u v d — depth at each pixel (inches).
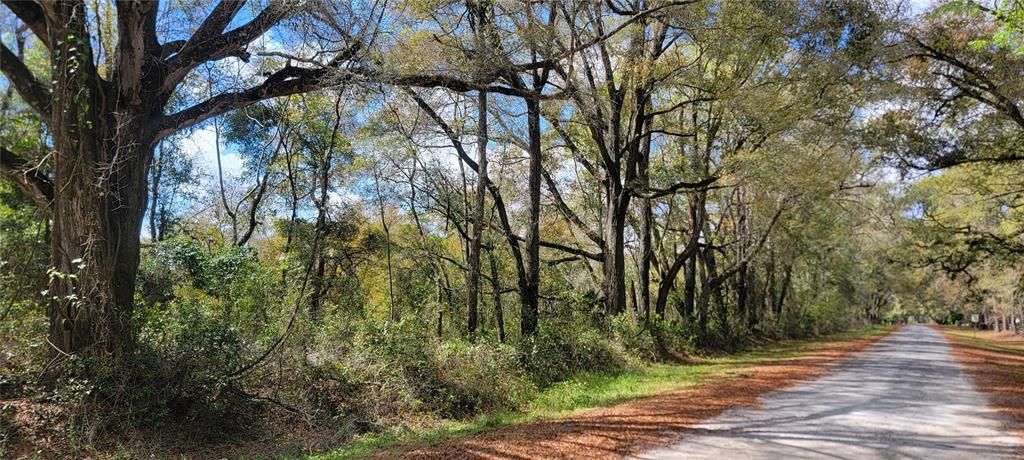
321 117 816.3
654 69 746.8
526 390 557.0
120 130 376.2
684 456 289.9
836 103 751.7
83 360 345.7
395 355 496.7
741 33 647.8
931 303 3818.9
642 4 700.0
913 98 764.0
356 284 970.1
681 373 749.9
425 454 298.8
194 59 407.8
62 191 347.9
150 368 367.2
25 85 350.6
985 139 799.7
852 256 2151.8
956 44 698.2
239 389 412.8
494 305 864.3
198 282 531.5
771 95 727.7
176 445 356.2
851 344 1504.7
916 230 1179.3
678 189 887.1
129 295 381.4
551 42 617.9
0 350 355.9
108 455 327.9
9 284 373.1
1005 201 1062.4
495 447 309.7
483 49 547.8
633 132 867.4
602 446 311.1
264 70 497.4
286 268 582.2
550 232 1136.8
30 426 322.3
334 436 397.1
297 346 460.4
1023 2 518.3
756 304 1834.4
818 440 327.9
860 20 652.1
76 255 353.7
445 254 1083.3
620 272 895.1
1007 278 1600.6
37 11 346.3
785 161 828.0
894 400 484.1
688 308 1230.9
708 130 932.6
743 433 345.7
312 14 428.8
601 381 661.9
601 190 1066.7
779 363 898.7
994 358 1023.6
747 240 1358.3
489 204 940.6
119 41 375.6
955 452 303.7
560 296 890.1
